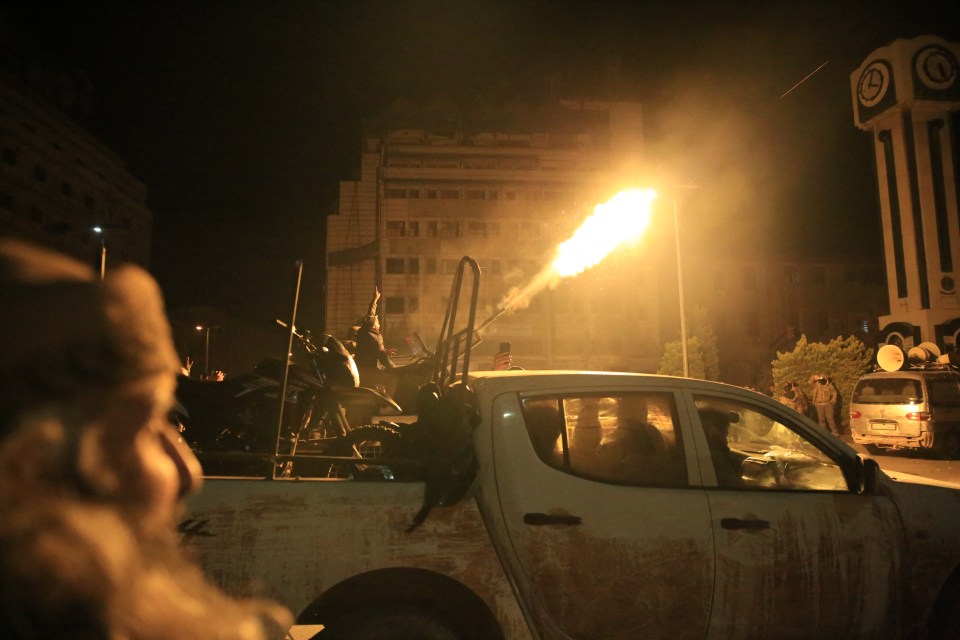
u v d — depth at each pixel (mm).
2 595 541
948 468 14312
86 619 557
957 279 32219
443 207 61969
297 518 2863
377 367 5867
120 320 630
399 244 60906
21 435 572
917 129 33344
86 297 628
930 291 32062
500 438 3160
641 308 59844
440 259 61031
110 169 60719
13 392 595
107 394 620
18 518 552
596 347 59188
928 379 16234
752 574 3162
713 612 3109
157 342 662
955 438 16172
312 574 2818
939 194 32969
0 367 593
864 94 35344
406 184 62500
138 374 633
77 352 603
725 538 3164
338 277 62688
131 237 64250
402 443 3729
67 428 594
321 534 2861
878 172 34969
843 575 3275
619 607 3025
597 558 3031
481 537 3014
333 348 4914
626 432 3330
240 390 4703
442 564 2939
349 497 2939
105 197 59844
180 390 4781
